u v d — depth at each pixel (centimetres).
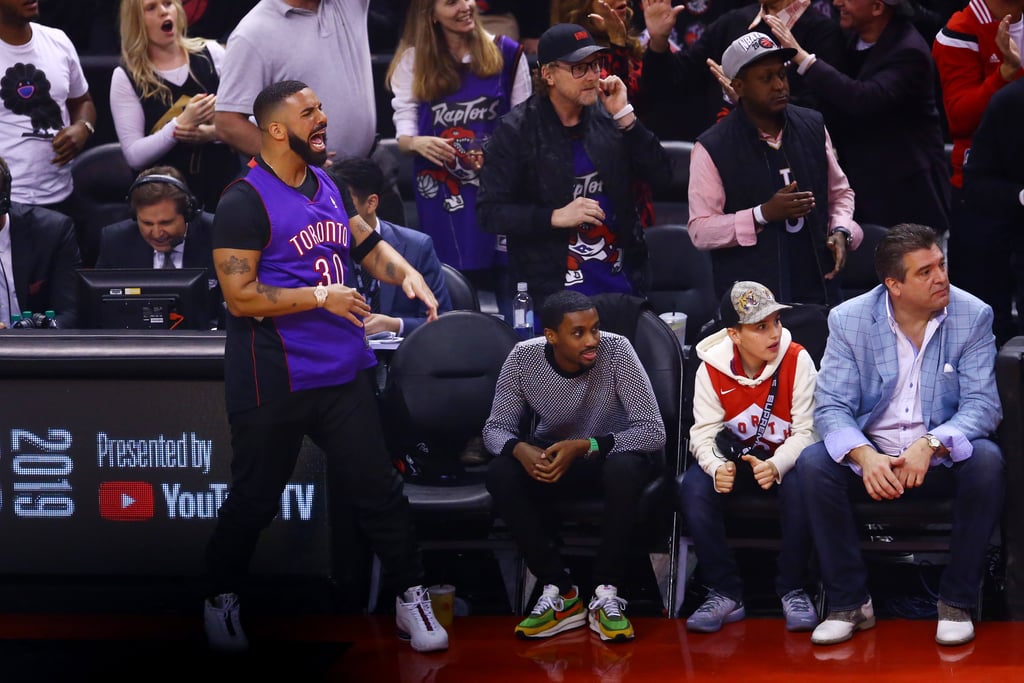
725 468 1496
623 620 1479
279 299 1348
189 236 1808
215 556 1461
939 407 1499
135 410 1530
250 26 1862
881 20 1984
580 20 1939
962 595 1434
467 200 1972
